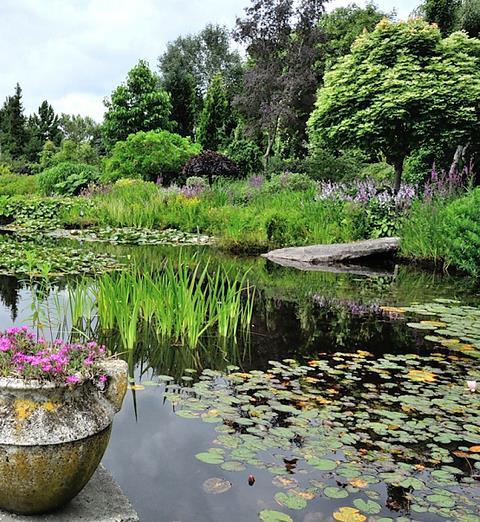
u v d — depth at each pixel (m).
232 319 4.82
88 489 1.98
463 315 5.23
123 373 1.91
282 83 21.34
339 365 3.64
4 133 45.16
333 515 1.95
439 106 10.84
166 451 2.40
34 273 6.66
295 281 7.11
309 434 2.55
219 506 1.99
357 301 5.89
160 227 13.55
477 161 13.67
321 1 21.41
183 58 38.16
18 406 1.66
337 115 12.13
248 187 15.62
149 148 20.64
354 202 10.95
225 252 9.95
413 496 2.08
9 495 1.67
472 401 3.06
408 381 3.37
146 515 1.92
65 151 31.28
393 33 11.57
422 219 9.25
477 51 11.67
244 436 2.52
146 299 4.58
